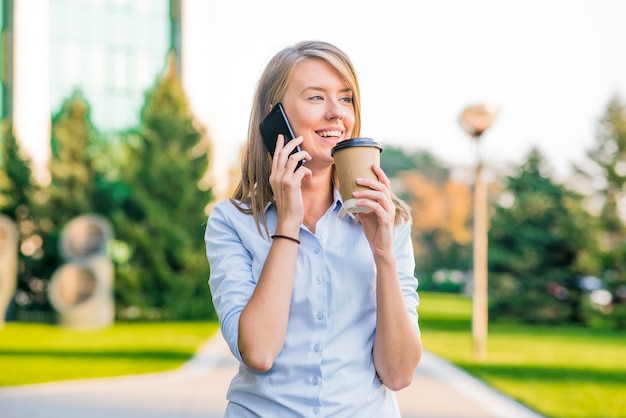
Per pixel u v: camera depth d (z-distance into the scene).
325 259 2.12
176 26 33.00
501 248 25.50
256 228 2.22
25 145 30.09
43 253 25.20
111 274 23.56
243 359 2.04
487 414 7.75
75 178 25.11
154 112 24.88
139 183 24.56
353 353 2.09
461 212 47.12
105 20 33.16
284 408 2.07
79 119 25.53
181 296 24.34
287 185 2.07
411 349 2.09
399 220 2.27
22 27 30.27
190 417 7.81
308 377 2.07
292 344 2.08
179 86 25.36
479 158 13.19
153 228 24.20
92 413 8.12
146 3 33.56
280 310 2.02
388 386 2.13
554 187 25.50
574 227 24.86
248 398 2.13
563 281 25.22
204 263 24.59
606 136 25.52
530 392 9.09
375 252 2.07
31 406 8.59
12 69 30.08
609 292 24.88
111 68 33.28
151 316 24.20
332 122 2.20
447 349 14.43
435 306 30.23
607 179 25.38
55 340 16.97
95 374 11.20
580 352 14.31
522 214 25.30
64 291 21.47
